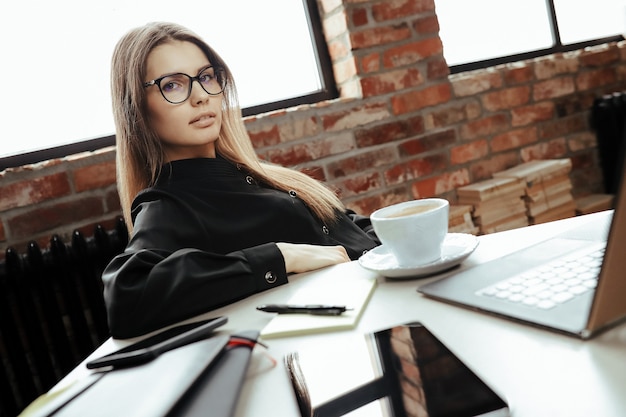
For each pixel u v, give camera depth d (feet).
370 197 6.58
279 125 6.20
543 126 7.58
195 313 2.40
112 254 5.13
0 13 5.64
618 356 1.22
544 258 1.94
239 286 2.48
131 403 1.31
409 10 6.76
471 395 1.20
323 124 6.38
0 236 5.10
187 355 1.56
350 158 6.49
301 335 1.84
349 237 4.03
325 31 6.93
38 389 5.15
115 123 3.98
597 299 1.31
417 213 2.32
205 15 6.46
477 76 7.16
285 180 4.22
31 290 4.87
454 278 2.01
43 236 5.25
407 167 6.75
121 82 3.83
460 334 1.55
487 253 2.32
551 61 7.63
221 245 3.48
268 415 1.30
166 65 3.69
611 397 1.07
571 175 7.77
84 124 5.94
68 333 5.31
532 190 6.85
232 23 6.61
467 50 7.89
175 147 3.88
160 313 2.33
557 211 7.00
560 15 8.54
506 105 7.32
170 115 3.69
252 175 4.13
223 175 3.84
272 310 2.09
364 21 6.56
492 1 8.06
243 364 1.53
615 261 1.28
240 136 4.18
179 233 3.30
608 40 8.84
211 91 3.80
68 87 5.87
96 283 5.05
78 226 5.37
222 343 1.61
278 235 3.71
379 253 2.61
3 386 4.73
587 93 7.86
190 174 3.73
